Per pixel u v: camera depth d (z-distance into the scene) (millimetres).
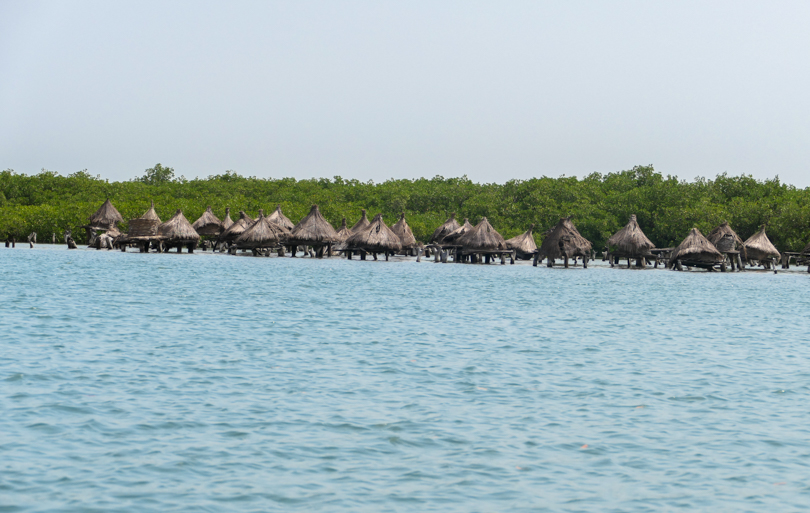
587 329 36594
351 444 16344
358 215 163625
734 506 13305
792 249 130625
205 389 21203
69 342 28656
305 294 52969
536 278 81000
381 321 37844
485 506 13117
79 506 12609
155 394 20406
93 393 20281
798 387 23016
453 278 77125
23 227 151875
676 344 31953
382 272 84938
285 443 16297
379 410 19250
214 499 13117
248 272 78000
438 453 15875
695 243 98875
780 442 17078
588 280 79812
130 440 16234
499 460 15516
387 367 25109
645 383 23375
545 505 13203
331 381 22688
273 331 33281
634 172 198125
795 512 13078
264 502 13055
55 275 65688
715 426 18391
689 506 13273
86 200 176875
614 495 13727
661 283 77188
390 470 14789
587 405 20328
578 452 16141
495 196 178875
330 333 33031
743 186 165125
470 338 32312
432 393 21359
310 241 110250
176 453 15453
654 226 152625
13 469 14203
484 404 20172
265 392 21016
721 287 72125
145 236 115500
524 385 22734
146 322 35250
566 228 106125
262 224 111250
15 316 36219
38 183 186000
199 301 45906
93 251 121625
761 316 44719
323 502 13117
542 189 173375
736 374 25078
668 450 16391
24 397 19562
